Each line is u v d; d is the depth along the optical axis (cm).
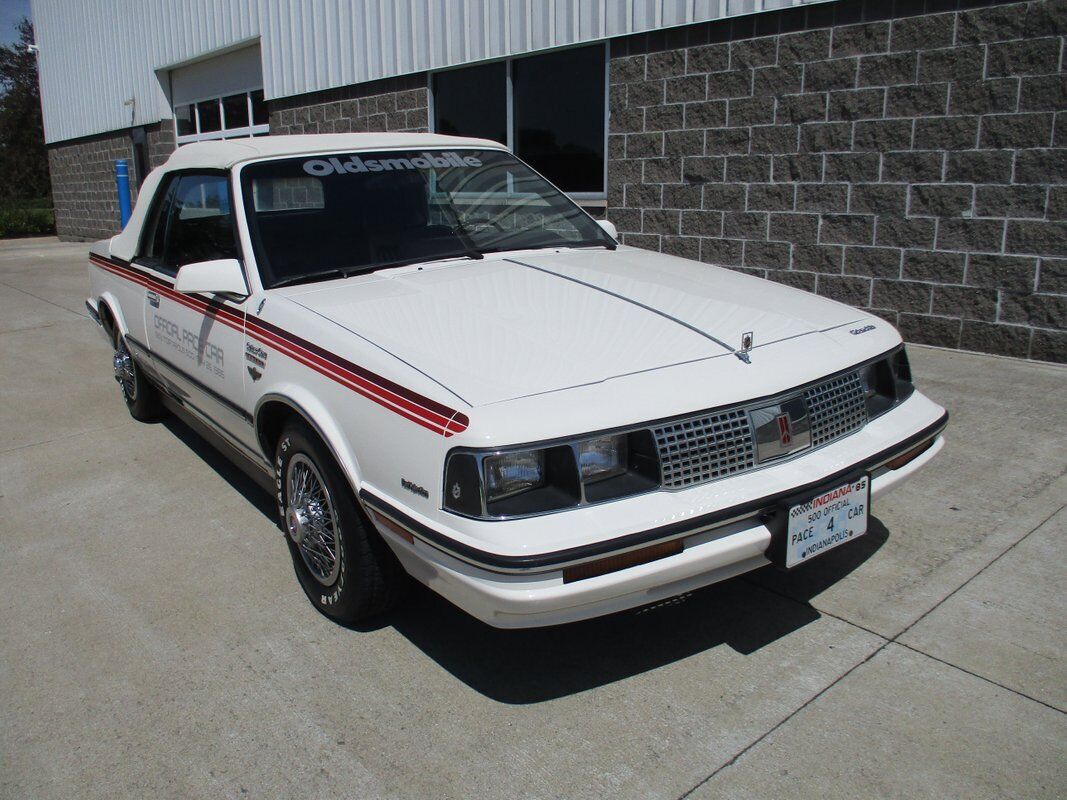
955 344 638
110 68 1764
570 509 244
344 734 266
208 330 386
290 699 283
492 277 356
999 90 583
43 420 594
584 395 254
